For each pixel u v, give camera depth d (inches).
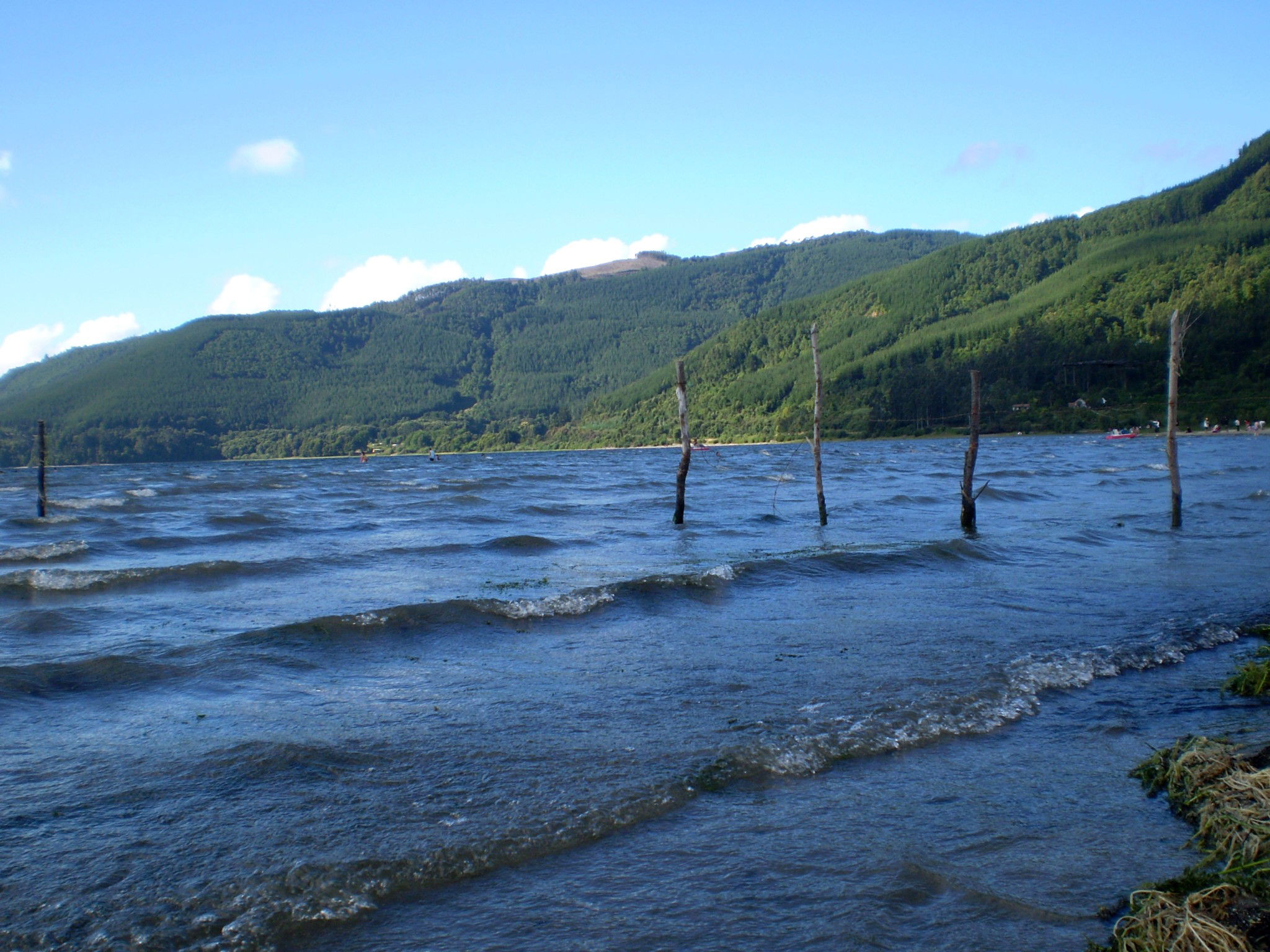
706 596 570.3
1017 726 317.4
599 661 414.6
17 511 1482.5
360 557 797.2
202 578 678.5
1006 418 5236.2
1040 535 877.8
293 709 346.3
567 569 717.9
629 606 537.6
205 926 189.3
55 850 225.1
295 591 624.1
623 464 3703.3
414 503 1505.9
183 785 268.2
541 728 317.7
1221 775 250.1
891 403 5856.3
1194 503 1160.2
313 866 213.6
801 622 494.0
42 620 518.3
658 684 373.1
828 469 2480.3
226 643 445.7
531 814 243.0
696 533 969.5
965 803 251.9
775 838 229.6
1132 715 328.2
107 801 256.8
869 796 256.7
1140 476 1770.4
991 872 211.6
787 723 316.8
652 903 197.9
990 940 182.2
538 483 2127.2
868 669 392.2
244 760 287.9
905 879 207.8
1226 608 521.3
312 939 184.9
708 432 7381.9
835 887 204.2
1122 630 465.4
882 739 301.0
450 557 793.6
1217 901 184.4
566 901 199.5
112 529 1107.9
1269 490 1365.7
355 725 323.9
